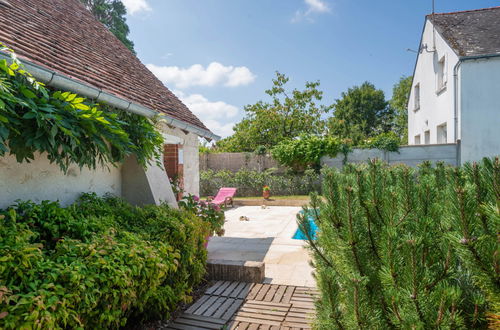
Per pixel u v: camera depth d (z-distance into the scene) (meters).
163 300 3.06
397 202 2.04
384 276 1.79
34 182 3.38
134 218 3.78
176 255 3.29
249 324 3.30
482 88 11.30
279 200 14.59
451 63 12.05
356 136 31.55
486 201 1.60
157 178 5.09
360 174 2.34
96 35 7.02
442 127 13.62
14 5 4.74
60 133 3.05
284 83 23.50
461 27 13.08
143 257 2.82
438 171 2.99
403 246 1.76
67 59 4.28
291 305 3.75
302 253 6.15
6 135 2.46
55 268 2.19
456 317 1.55
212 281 4.55
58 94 2.98
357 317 1.79
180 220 4.08
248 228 9.14
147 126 4.64
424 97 15.24
